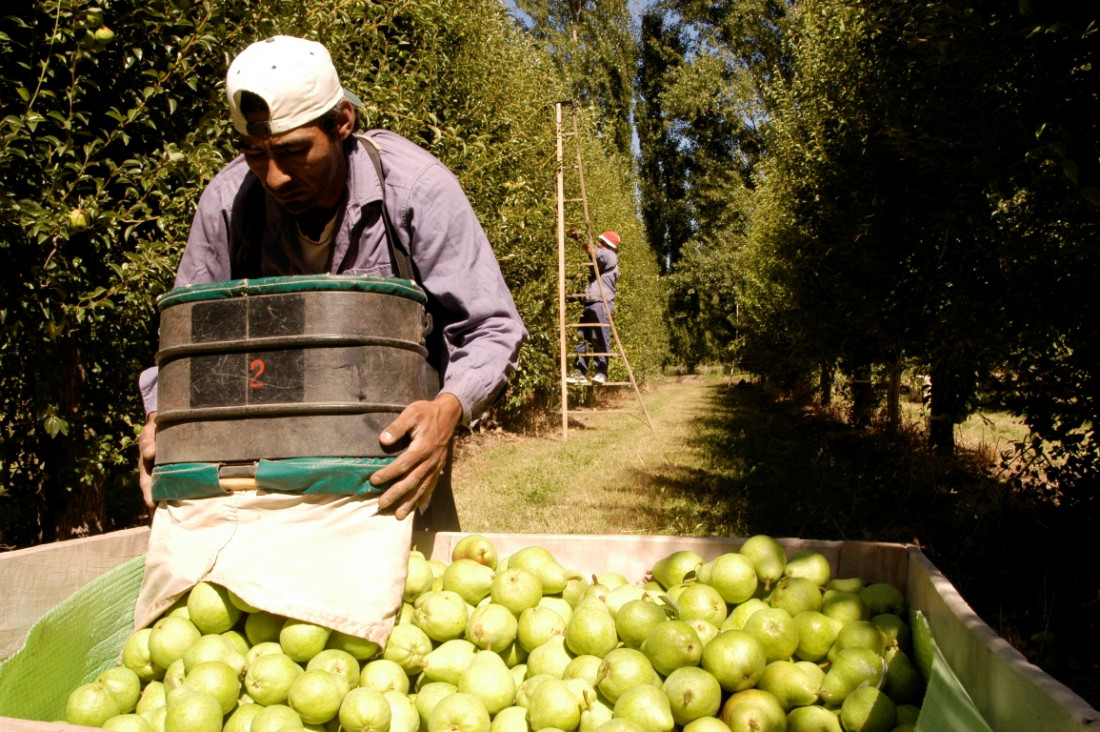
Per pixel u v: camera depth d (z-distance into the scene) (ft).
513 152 28.43
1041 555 14.88
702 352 118.93
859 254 20.85
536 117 35.14
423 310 7.23
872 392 36.94
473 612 7.29
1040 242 13.38
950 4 10.87
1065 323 13.21
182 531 6.58
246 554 6.28
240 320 6.30
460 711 5.98
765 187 45.03
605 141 113.50
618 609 7.35
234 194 7.97
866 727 5.89
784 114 31.09
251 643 6.53
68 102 10.85
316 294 6.26
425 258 7.83
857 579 7.77
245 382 6.28
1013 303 13.88
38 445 13.21
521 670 7.02
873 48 18.44
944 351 17.25
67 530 13.60
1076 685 10.86
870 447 31.22
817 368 42.52
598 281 42.47
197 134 11.80
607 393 64.44
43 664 6.10
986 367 16.24
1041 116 10.68
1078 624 12.60
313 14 14.15
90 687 5.94
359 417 6.34
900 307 20.17
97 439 12.87
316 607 6.14
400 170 7.80
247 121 6.45
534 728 5.94
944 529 17.70
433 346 8.35
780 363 48.24
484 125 26.94
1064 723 3.85
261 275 8.26
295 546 6.29
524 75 34.24
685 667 6.23
